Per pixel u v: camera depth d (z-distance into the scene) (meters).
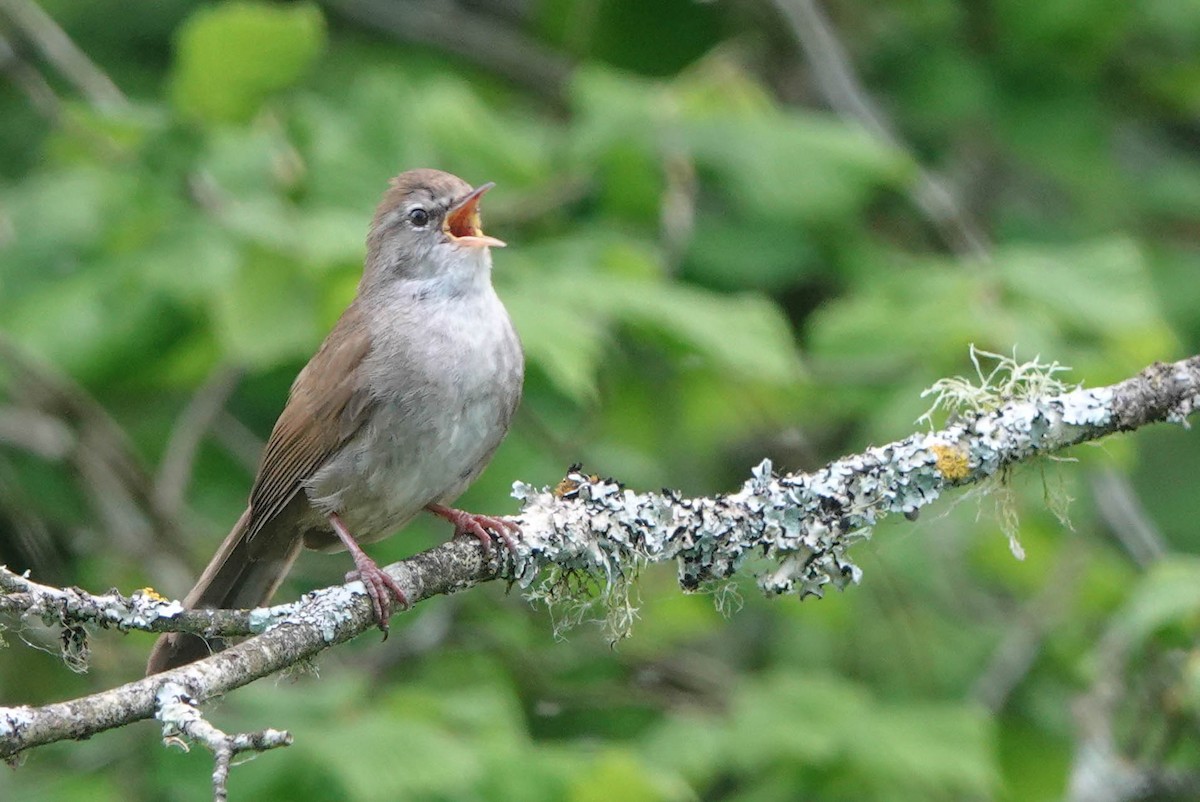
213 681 6.11
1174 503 14.77
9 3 12.77
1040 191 15.15
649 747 11.53
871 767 11.05
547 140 12.70
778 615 14.22
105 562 12.39
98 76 12.74
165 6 14.97
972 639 13.62
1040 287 11.35
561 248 11.27
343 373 8.81
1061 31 13.34
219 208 10.70
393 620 13.06
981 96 13.59
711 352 10.27
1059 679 13.02
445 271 8.99
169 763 10.78
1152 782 10.34
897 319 11.45
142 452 13.69
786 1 13.86
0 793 10.65
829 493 7.53
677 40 14.74
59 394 11.68
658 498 7.67
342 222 10.30
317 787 10.31
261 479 9.08
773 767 11.62
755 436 14.09
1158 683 10.37
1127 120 14.72
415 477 8.89
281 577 9.38
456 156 11.69
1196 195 14.46
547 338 9.55
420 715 10.82
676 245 11.86
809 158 12.03
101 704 5.73
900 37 14.17
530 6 15.66
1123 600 11.91
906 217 14.34
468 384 8.86
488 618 12.88
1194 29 13.88
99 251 11.00
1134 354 11.45
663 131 11.90
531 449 12.86
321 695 10.84
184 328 11.13
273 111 11.59
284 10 11.02
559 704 12.55
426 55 14.95
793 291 14.34
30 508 12.35
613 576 7.59
